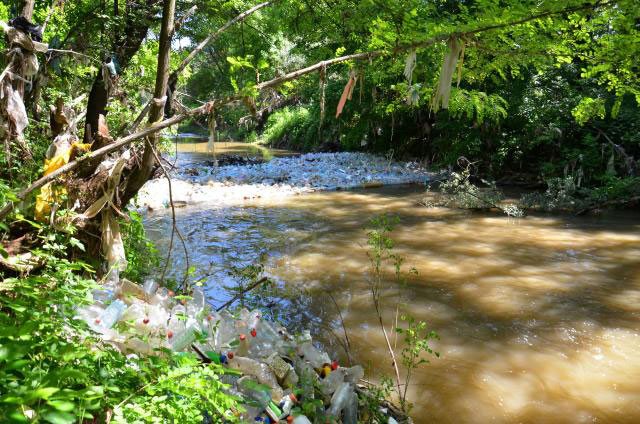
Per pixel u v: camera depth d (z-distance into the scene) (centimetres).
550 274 681
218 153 2548
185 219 987
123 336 239
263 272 651
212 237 846
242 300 532
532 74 1537
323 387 273
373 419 283
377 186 1505
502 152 1614
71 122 352
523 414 360
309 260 723
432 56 324
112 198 340
